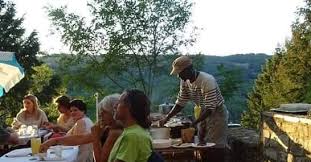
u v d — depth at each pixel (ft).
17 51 82.07
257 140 20.48
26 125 23.71
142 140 9.12
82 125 15.66
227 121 17.24
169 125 17.15
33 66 83.76
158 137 16.33
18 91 83.05
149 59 58.95
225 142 17.15
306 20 81.76
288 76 84.02
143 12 57.67
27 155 14.87
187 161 17.69
